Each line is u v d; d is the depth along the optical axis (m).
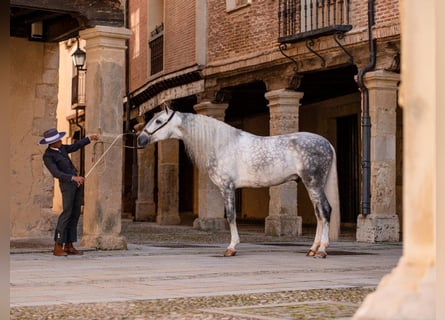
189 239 16.69
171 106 22.77
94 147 12.86
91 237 12.86
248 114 26.42
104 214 12.86
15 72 14.82
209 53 20.33
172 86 22.44
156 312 6.14
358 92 21.19
